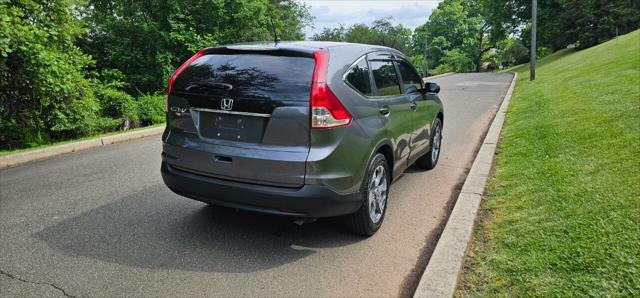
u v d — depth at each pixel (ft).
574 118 24.07
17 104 30.99
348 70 12.53
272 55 12.17
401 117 15.33
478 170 18.78
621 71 36.96
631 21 117.91
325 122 11.14
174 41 62.44
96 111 38.63
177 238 13.14
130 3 62.59
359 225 12.86
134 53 61.87
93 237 13.24
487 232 12.58
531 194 14.76
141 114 45.24
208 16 66.85
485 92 62.28
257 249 12.41
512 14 158.81
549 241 11.19
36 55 29.73
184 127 12.71
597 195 13.32
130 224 14.25
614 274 9.37
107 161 23.79
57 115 32.12
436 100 20.47
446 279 10.08
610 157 16.37
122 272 11.08
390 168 14.69
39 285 10.44
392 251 12.35
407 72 17.42
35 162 23.77
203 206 15.96
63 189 18.33
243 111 11.57
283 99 11.25
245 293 10.11
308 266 11.43
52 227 14.06
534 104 34.53
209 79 12.38
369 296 10.05
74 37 39.11
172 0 62.13
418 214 15.24
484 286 9.80
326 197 11.25
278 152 11.25
